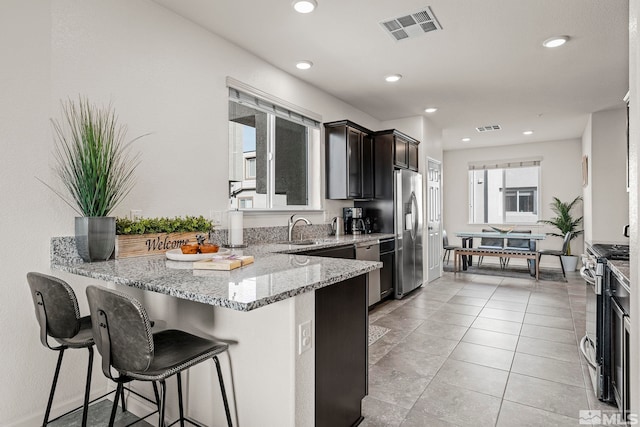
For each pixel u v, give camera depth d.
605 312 2.05
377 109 4.98
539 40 3.00
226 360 1.60
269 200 3.64
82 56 2.08
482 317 3.71
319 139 4.19
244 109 3.36
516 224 7.53
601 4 2.49
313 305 1.52
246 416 1.54
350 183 4.24
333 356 1.66
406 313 3.88
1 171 1.78
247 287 1.34
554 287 5.10
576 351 2.81
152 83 2.43
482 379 2.36
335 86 4.07
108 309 1.23
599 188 5.13
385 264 4.34
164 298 1.86
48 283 1.50
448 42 3.04
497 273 6.28
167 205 2.51
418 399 2.12
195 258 2.00
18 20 1.83
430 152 5.66
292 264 1.91
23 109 1.85
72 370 2.06
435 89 4.18
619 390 1.86
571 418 1.92
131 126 2.31
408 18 2.67
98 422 1.93
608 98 4.52
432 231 5.66
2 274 1.79
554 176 7.15
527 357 2.70
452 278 5.84
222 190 2.90
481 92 4.29
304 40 2.99
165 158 2.50
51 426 1.89
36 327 1.90
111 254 2.01
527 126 5.97
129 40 2.30
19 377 1.85
